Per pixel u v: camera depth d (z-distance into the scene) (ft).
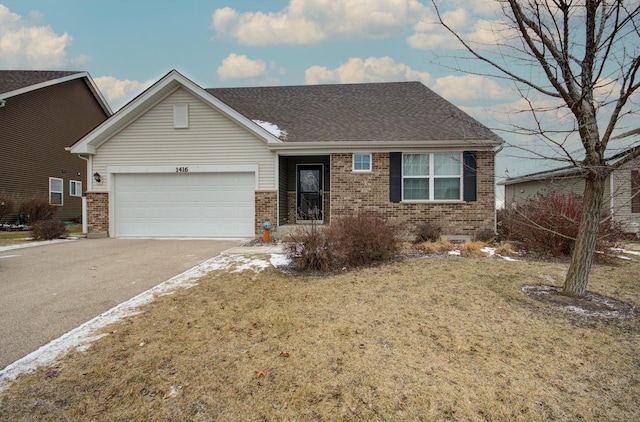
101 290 18.19
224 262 24.85
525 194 61.52
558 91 15.24
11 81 58.59
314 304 15.84
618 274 20.86
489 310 14.83
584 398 8.88
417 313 14.58
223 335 12.62
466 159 36.24
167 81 37.04
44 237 37.47
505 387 9.34
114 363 10.64
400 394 9.07
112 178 39.34
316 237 22.58
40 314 14.69
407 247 29.35
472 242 30.66
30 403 8.76
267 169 38.01
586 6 14.11
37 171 59.41
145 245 33.19
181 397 9.03
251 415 8.36
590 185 16.14
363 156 37.29
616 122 14.51
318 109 44.78
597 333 12.51
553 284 18.58
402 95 47.42
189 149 38.52
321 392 9.20
